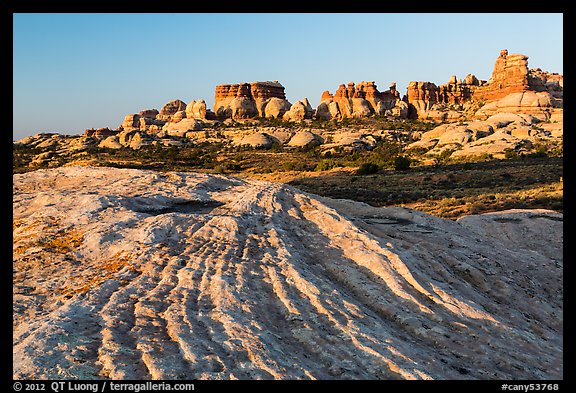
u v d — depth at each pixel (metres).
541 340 9.88
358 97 183.62
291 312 8.99
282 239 12.67
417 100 181.50
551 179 53.44
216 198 16.84
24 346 6.80
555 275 14.91
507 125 126.50
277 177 75.31
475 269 13.41
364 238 13.05
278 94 192.62
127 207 14.52
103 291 9.13
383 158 100.06
